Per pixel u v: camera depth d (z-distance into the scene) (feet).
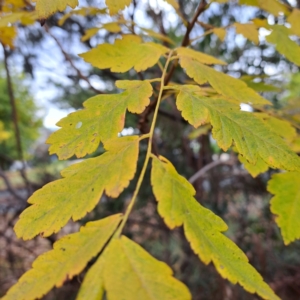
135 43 0.61
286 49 0.68
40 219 0.35
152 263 0.29
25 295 0.28
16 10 0.87
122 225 0.32
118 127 0.44
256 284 0.32
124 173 0.37
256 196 1.88
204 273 1.67
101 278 0.28
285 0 0.99
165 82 0.70
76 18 1.61
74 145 0.43
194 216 0.34
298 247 1.70
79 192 0.36
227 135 0.44
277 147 0.43
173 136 1.75
